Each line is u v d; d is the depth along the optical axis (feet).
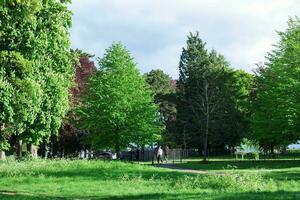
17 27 91.61
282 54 156.97
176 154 225.15
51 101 108.17
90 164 104.68
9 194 65.98
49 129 112.68
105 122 159.02
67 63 111.24
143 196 59.72
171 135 283.59
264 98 152.76
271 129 152.46
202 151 281.54
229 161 173.06
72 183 79.05
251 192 58.39
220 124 243.19
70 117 177.27
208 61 293.02
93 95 160.97
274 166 133.08
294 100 144.97
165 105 317.83
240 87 245.65
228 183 71.26
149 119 161.58
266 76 158.61
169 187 73.26
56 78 107.76
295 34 157.69
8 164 106.42
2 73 89.15
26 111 94.89
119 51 164.55
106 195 64.59
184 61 308.81
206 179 74.95
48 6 100.22
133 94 161.17
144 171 97.30
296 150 293.84
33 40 94.12
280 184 71.15
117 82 160.04
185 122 274.16
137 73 167.73
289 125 145.89
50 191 70.13
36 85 94.48
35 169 97.09
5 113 91.15
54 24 102.17
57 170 96.27
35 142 110.83
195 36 312.71
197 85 259.39
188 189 69.31
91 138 164.96
